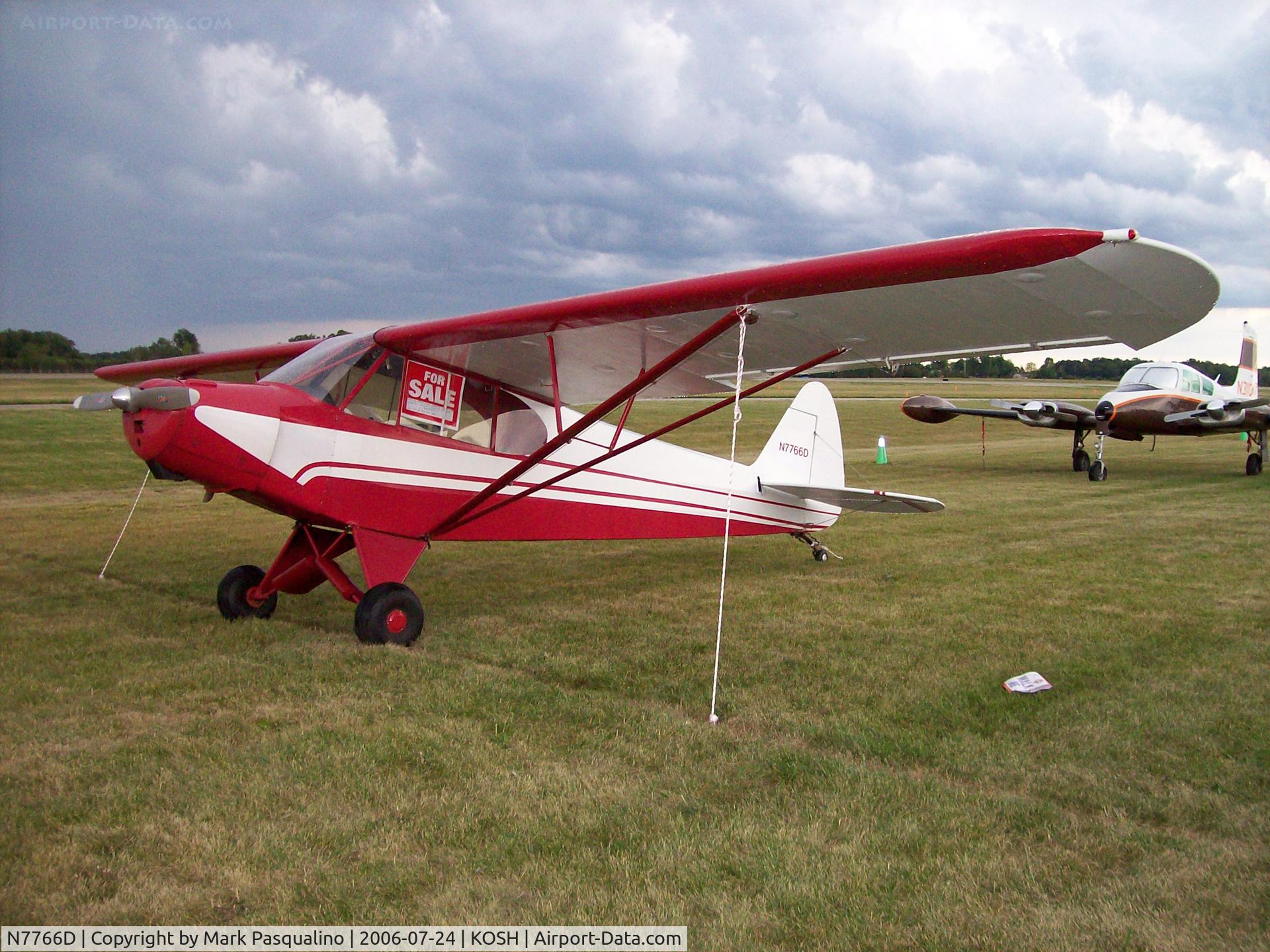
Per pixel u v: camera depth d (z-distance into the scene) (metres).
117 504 12.03
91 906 2.37
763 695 4.26
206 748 3.46
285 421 4.94
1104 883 2.54
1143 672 4.65
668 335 4.93
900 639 5.34
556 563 8.16
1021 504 12.13
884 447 18.97
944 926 2.31
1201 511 11.31
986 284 3.69
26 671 4.50
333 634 5.32
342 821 2.85
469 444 5.81
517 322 4.82
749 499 7.72
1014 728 3.84
